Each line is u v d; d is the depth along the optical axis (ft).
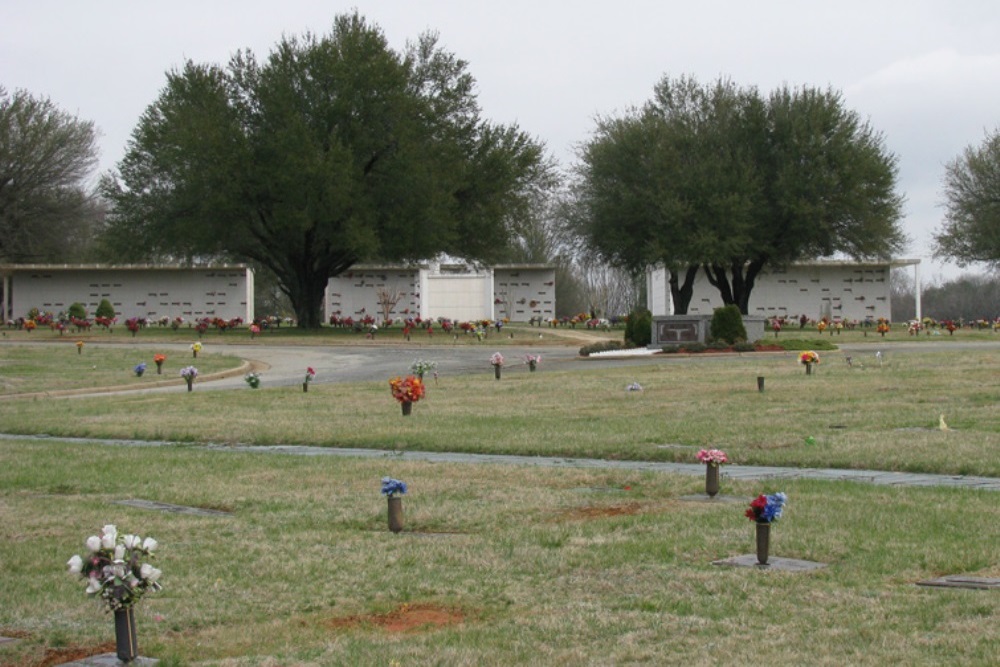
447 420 66.39
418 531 34.83
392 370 118.93
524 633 23.76
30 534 35.37
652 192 202.28
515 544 32.12
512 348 158.10
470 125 197.26
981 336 172.86
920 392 75.20
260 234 192.75
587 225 212.02
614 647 22.49
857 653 21.52
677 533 32.96
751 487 41.29
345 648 22.99
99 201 250.98
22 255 240.94
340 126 185.37
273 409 76.79
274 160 179.52
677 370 103.04
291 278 202.80
